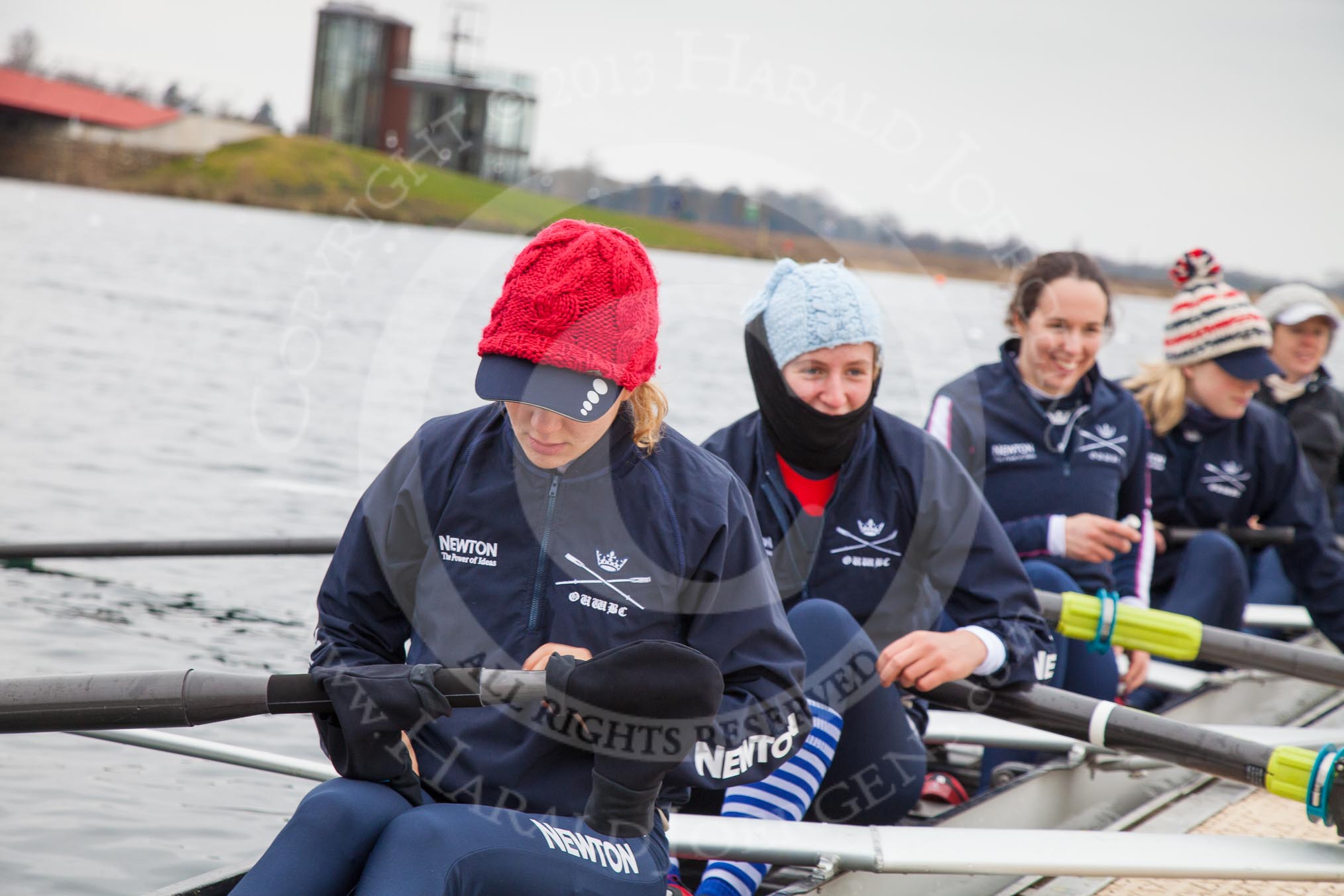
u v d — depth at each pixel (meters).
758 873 2.82
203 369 14.51
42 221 33.88
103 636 5.49
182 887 2.48
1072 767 3.70
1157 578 5.50
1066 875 2.89
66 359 14.15
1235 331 5.29
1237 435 5.51
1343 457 7.55
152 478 8.95
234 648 5.49
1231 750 3.00
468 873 2.11
